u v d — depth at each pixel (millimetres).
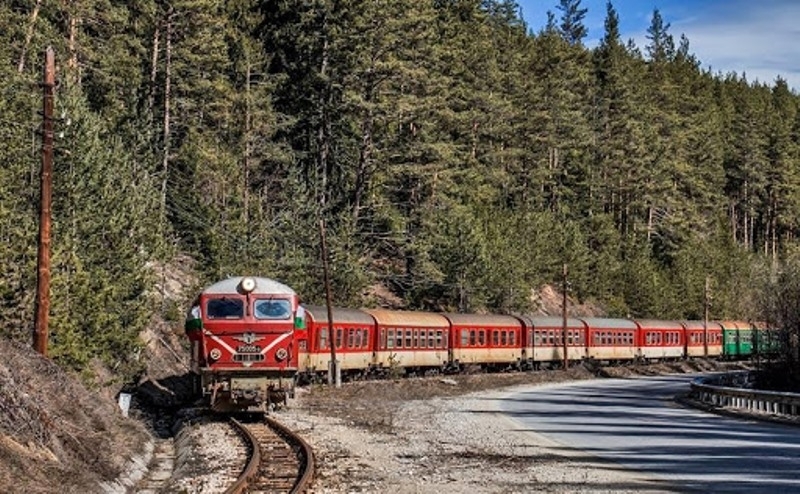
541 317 57469
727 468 16875
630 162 104062
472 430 23906
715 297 97562
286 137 68125
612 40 144000
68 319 23172
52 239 24703
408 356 44125
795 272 42844
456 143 79938
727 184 136375
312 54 65500
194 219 45312
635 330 66812
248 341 23016
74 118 29344
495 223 72125
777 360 41938
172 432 23984
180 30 52406
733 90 175500
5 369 14953
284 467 15969
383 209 60406
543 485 14875
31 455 13117
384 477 15453
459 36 81250
